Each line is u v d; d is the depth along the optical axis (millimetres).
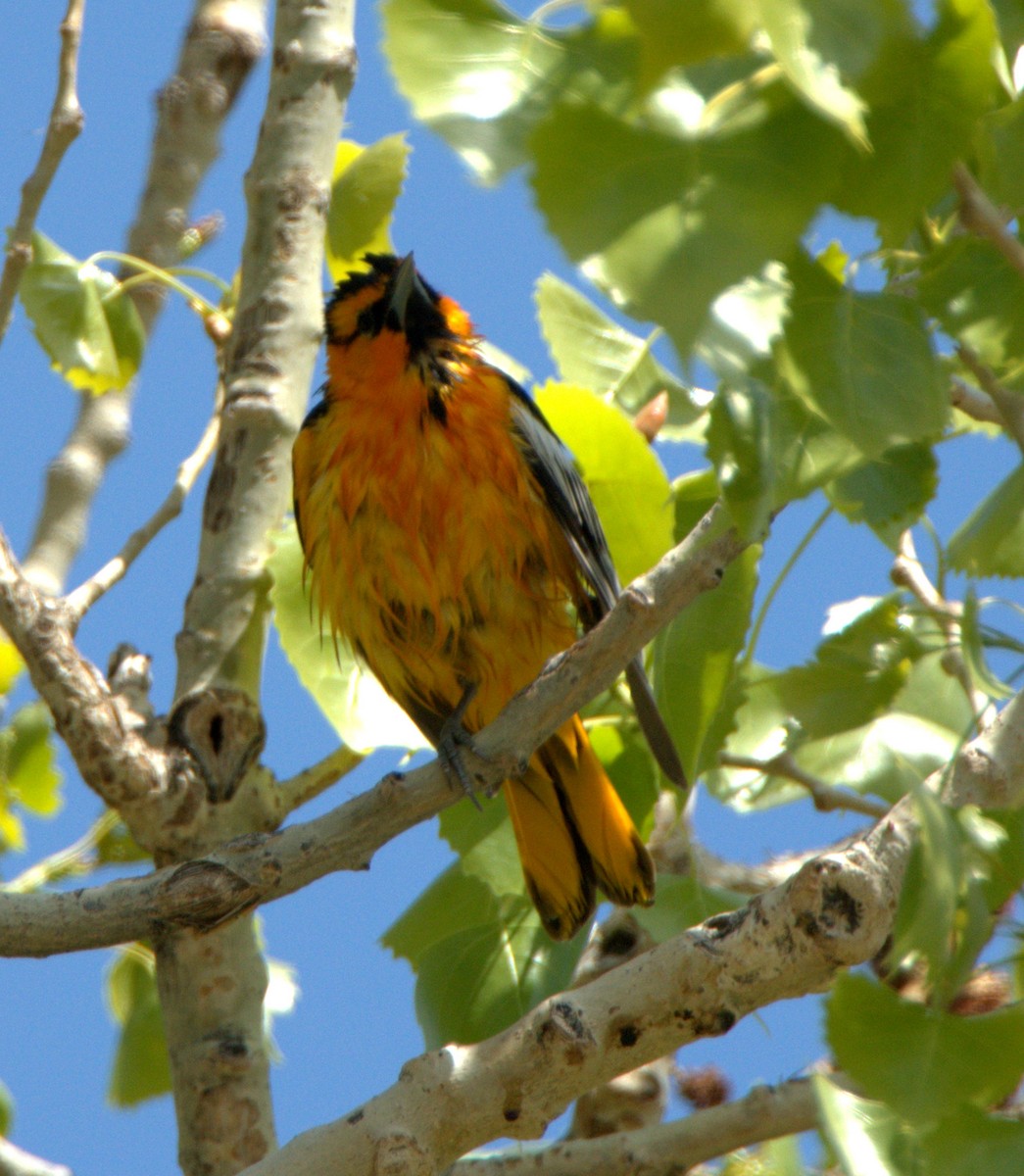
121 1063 10250
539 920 9180
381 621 9703
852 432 3424
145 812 8375
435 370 9594
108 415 11773
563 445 9133
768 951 5547
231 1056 8305
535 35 2891
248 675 9000
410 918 9250
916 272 4164
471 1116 5672
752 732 9461
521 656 9891
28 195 8078
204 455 9438
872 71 2760
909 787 3947
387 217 10164
